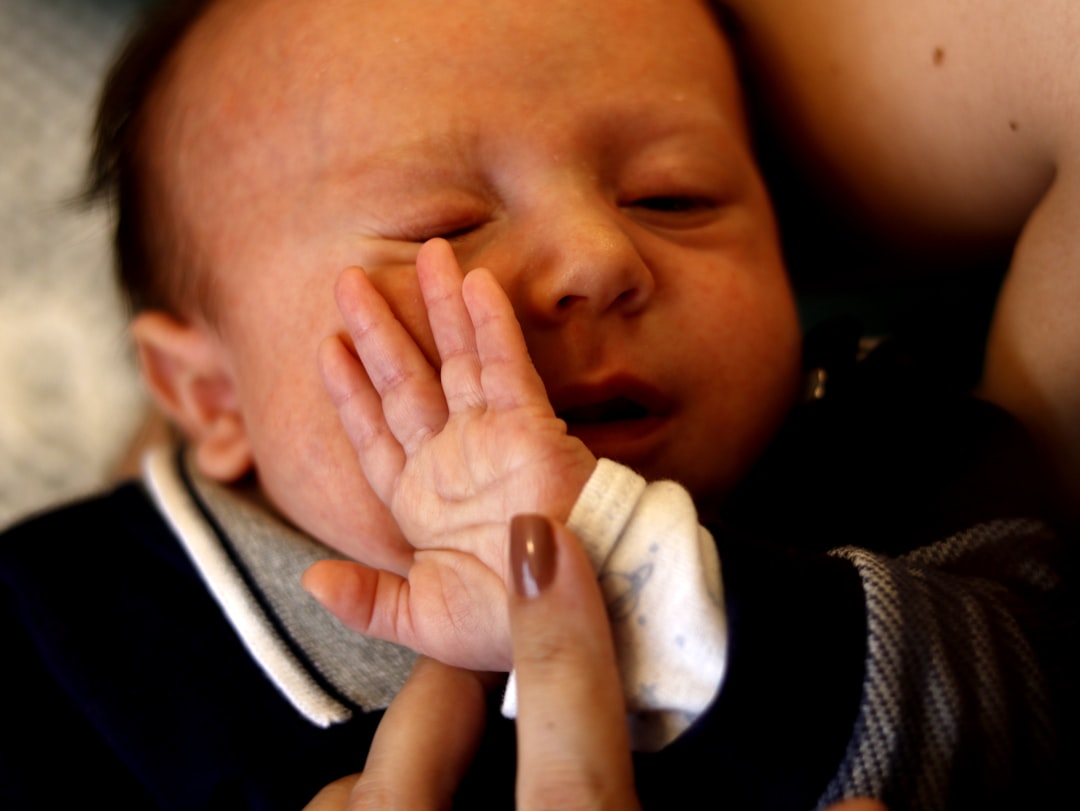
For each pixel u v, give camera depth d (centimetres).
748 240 75
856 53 76
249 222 73
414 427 59
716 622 48
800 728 49
